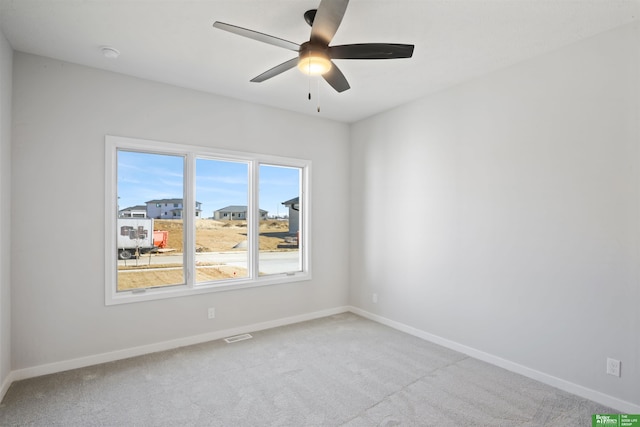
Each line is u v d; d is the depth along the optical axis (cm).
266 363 291
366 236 433
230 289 360
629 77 220
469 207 315
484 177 303
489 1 200
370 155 428
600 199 233
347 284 458
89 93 287
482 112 305
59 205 274
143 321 310
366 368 283
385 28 230
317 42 195
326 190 438
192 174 340
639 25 217
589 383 237
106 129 294
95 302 288
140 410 221
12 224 256
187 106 335
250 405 228
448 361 299
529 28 228
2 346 235
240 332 366
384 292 405
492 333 295
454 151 329
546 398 238
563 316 251
